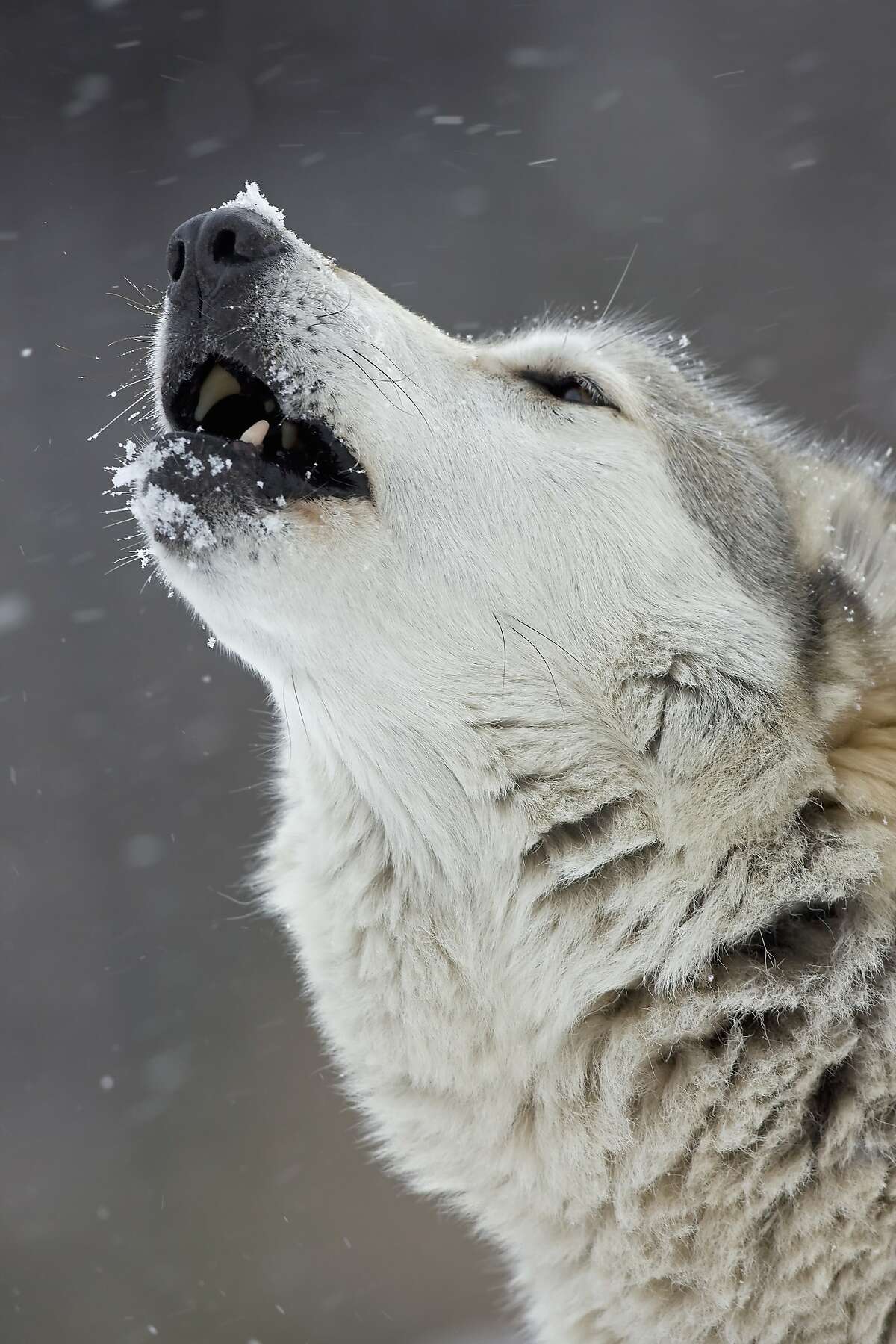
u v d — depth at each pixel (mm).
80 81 55594
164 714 34344
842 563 9062
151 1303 19750
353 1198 22562
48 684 34562
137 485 8125
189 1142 24000
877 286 45531
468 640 8383
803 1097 7359
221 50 58562
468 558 8477
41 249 48781
